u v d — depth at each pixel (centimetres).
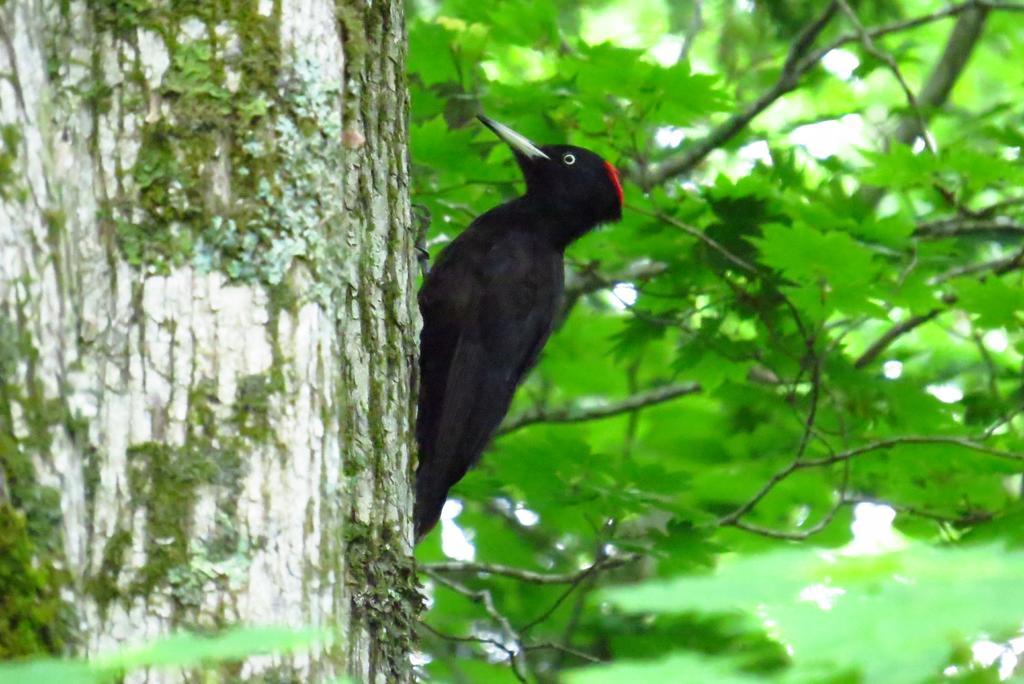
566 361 1686
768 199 1146
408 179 709
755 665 542
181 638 283
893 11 1631
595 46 1066
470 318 1150
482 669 1332
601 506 1092
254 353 520
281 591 505
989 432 1138
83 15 531
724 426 1504
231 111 533
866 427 1249
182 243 519
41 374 462
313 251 540
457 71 1134
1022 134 1209
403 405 671
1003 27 1936
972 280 1105
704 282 1201
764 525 1452
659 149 1434
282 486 514
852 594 280
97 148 525
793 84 1348
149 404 505
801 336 1208
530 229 1206
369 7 675
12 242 462
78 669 266
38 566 449
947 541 1138
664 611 274
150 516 496
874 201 1491
